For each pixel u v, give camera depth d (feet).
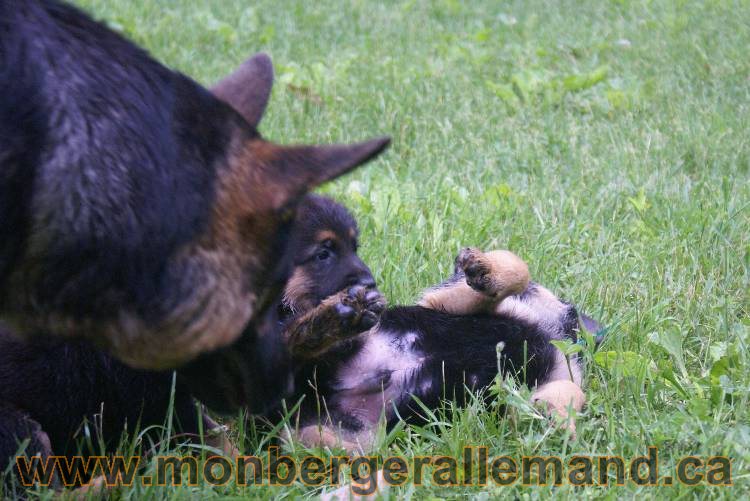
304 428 14.52
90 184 10.16
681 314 17.69
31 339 11.44
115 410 13.53
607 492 12.23
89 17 11.11
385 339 15.70
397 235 20.24
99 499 12.62
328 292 15.08
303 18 42.86
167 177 10.40
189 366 11.91
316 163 10.55
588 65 34.68
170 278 10.34
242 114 12.68
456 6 46.03
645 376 14.94
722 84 31.99
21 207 10.12
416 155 25.95
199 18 40.45
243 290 10.79
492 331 16.14
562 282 19.06
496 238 20.43
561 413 14.03
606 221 21.65
